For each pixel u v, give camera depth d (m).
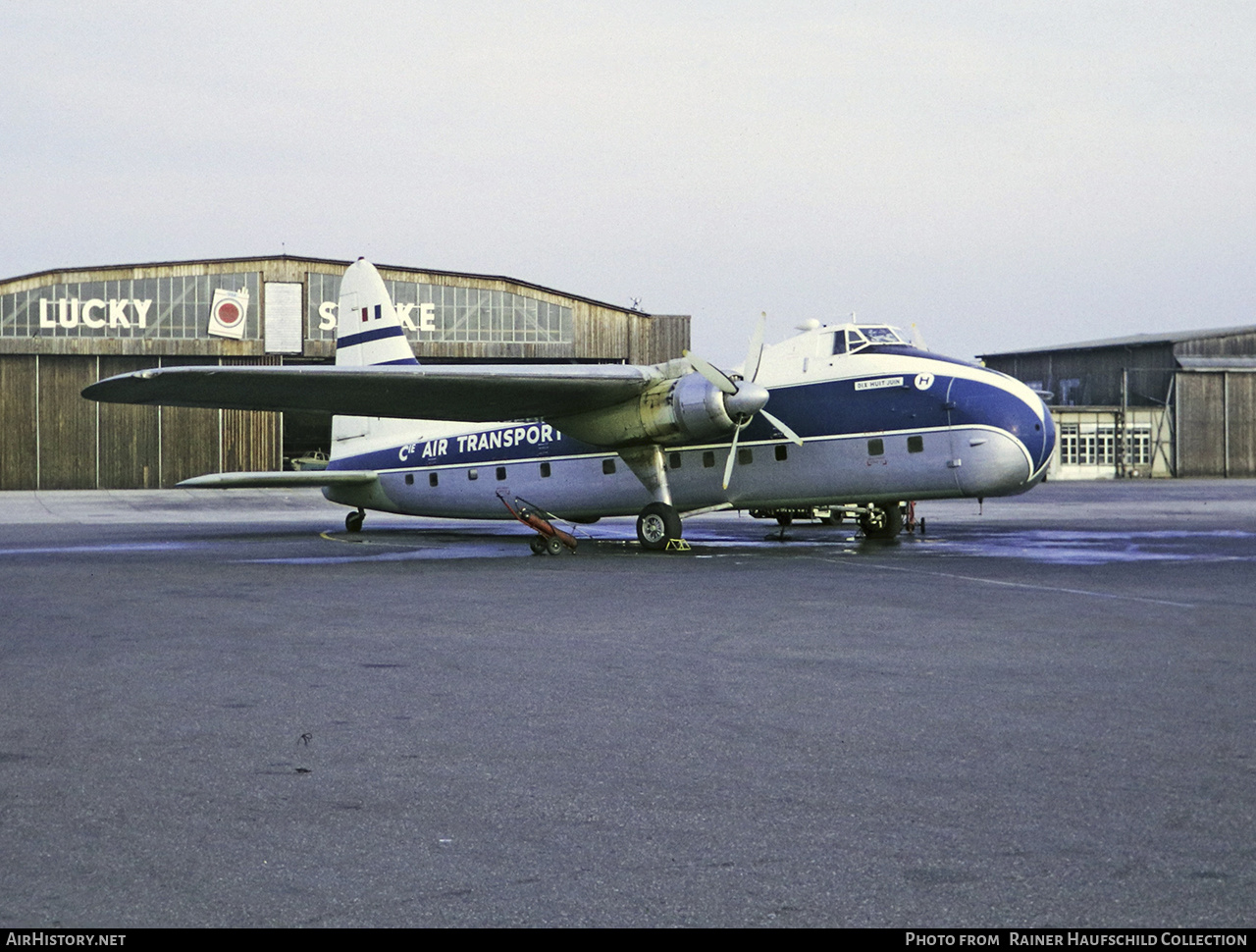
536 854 4.66
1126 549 19.73
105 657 9.12
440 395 19.30
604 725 6.76
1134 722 6.70
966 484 18.53
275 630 10.51
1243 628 10.27
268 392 18.98
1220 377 71.56
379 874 4.45
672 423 19.39
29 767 5.89
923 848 4.68
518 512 19.09
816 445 19.64
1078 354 76.56
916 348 19.55
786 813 5.13
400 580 14.88
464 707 7.27
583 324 57.28
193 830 4.93
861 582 14.33
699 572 15.76
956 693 7.57
